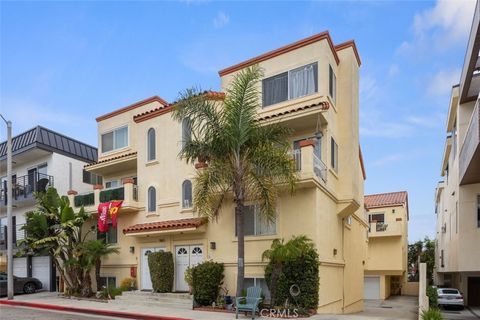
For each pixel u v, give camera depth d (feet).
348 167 58.18
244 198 46.85
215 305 50.96
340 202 58.18
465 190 67.21
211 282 52.19
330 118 54.44
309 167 48.11
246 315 45.34
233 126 45.75
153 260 58.65
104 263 70.64
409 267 180.75
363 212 87.45
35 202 86.74
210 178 46.29
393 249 113.29
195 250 59.06
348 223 67.51
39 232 69.05
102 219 67.62
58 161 87.66
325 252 51.39
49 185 84.69
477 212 65.77
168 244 61.77
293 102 54.60
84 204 74.38
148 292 59.11
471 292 97.60
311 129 54.65
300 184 48.60
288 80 55.88
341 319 42.91
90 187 93.50
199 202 46.85
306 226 49.29
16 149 87.86
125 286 63.62
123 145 77.71
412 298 119.55
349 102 58.75
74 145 92.48
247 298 44.32
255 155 45.47
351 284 68.69
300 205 50.14
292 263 47.19
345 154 58.44
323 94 52.49
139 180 68.59
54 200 71.46
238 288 45.70
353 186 57.98
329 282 53.11
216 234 56.80
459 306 88.74
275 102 56.54
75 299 65.05
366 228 102.01
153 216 65.46
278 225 51.16
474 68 56.29
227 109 46.65
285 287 46.98
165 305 53.57
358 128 63.21
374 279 115.65
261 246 52.08
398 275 125.80
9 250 68.18
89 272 68.33
